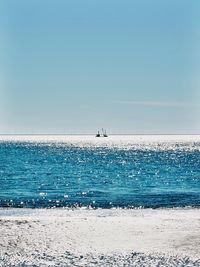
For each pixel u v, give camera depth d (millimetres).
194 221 42906
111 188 75875
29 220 43281
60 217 45250
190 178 94625
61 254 30375
